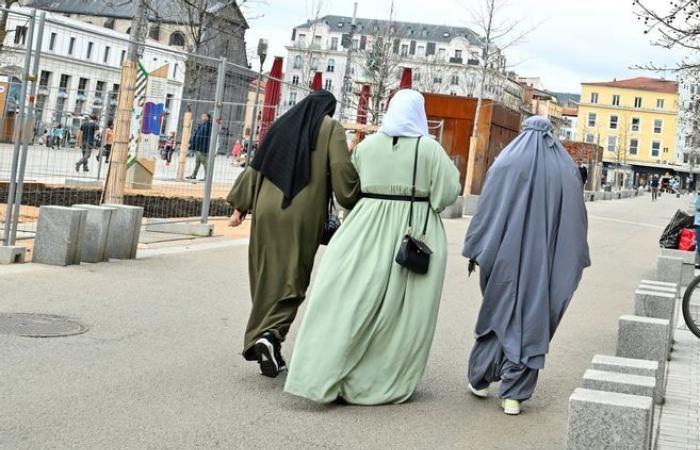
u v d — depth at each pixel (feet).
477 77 328.29
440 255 19.29
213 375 20.11
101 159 43.88
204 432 15.96
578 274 19.19
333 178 19.56
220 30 106.22
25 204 47.01
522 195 18.89
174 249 40.37
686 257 51.60
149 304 27.35
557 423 18.62
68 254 32.30
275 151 19.95
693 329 31.17
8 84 31.83
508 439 17.17
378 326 18.66
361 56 203.51
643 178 458.09
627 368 17.25
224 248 42.29
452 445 16.48
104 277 31.01
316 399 17.99
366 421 17.56
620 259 54.80
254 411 17.58
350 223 19.17
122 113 43.16
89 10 272.51
